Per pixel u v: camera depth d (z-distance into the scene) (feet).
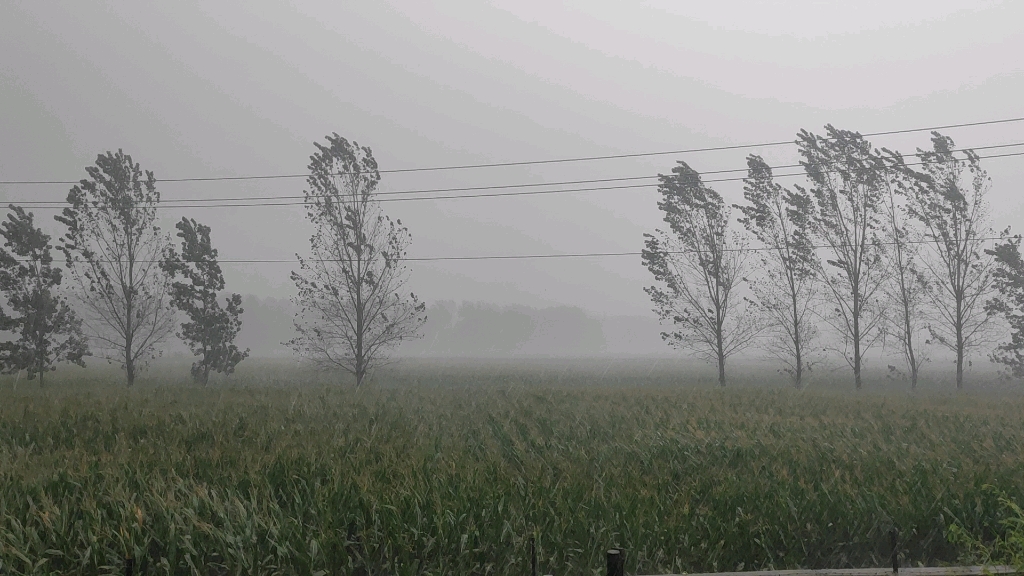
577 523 31.32
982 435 57.21
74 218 113.29
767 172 128.47
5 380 112.98
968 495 35.53
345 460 41.57
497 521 30.91
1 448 45.57
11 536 27.86
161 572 27.81
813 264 128.67
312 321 120.98
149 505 32.19
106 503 31.91
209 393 86.94
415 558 29.01
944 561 32.83
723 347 131.85
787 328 130.62
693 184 129.39
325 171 114.62
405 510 31.22
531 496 33.78
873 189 126.62
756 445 49.47
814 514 34.17
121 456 42.11
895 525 33.40
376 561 29.14
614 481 38.01
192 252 125.80
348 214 114.73
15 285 110.83
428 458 42.50
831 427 59.82
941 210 126.62
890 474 40.81
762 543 31.32
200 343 129.18
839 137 127.34
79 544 28.96
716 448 47.55
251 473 36.96
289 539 28.45
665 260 131.23
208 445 48.62
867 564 33.01
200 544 28.58
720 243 131.54
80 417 58.23
